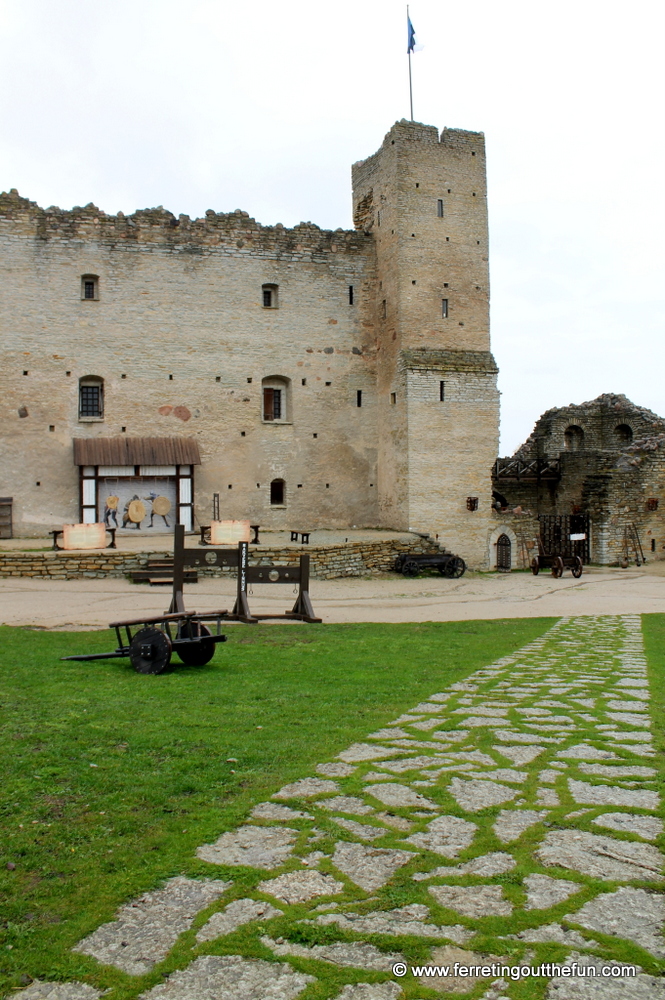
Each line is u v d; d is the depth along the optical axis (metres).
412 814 5.47
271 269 31.06
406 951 3.94
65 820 5.37
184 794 5.83
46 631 13.19
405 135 30.45
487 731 7.49
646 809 5.54
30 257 27.91
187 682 9.59
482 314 31.11
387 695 9.11
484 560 30.23
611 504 33.09
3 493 27.30
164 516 28.81
